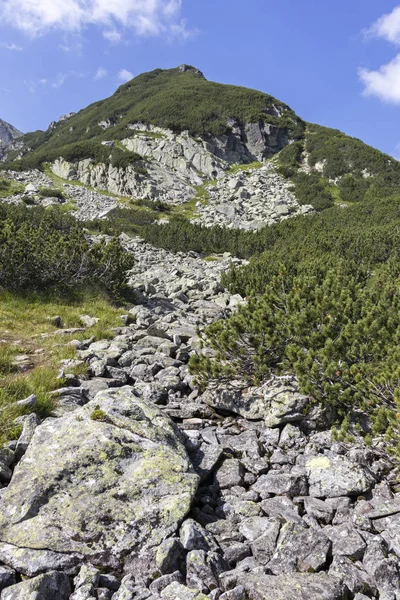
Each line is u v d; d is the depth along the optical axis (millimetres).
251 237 37094
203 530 4121
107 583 3627
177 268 24922
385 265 18094
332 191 65562
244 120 90375
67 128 121688
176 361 9352
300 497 4992
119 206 60344
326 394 6570
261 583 3461
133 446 4898
